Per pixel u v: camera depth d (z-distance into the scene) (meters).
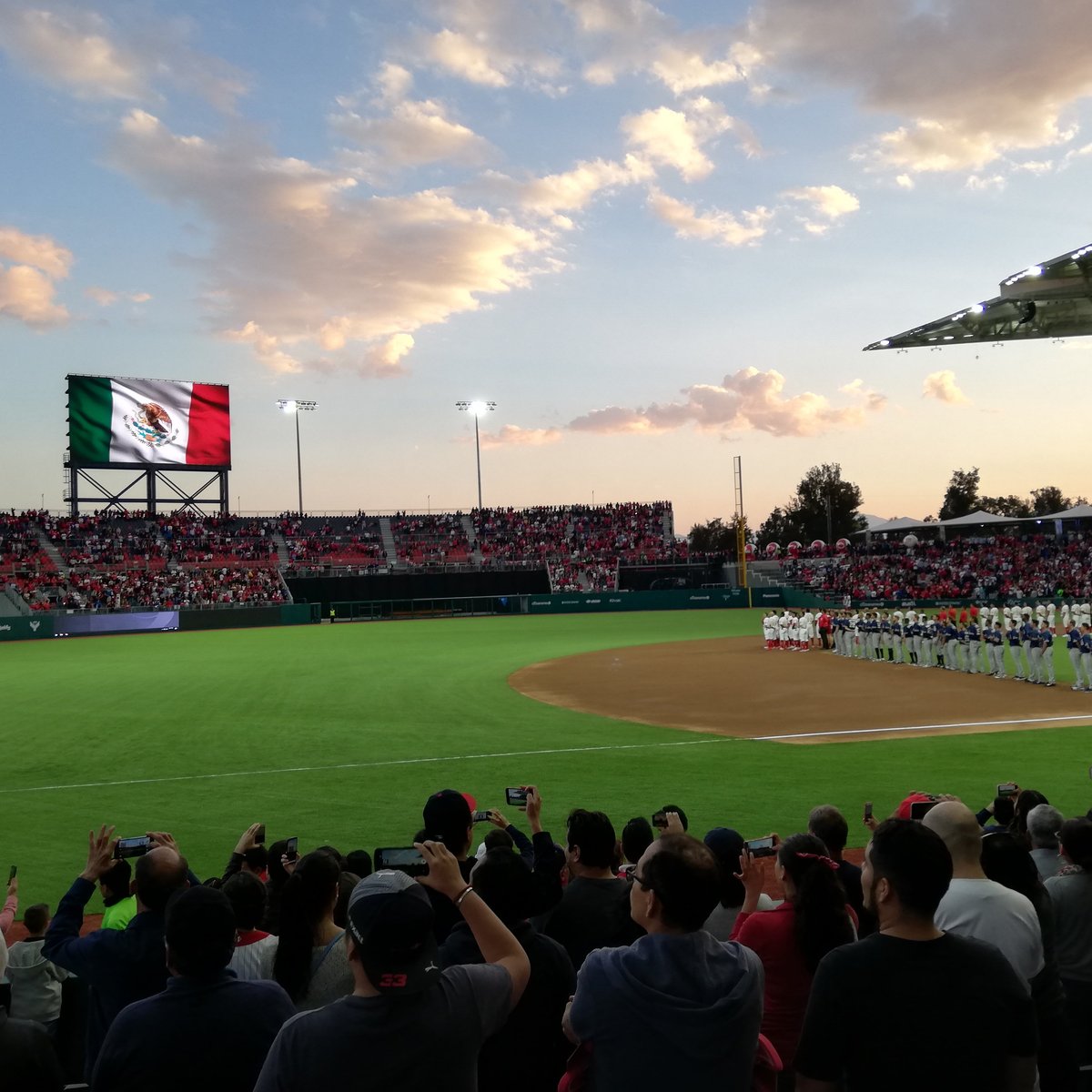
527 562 87.50
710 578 86.25
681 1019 3.30
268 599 75.06
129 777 17.28
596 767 17.59
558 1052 4.21
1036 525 108.44
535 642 48.47
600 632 54.84
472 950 4.27
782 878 4.90
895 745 19.27
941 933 3.39
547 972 4.18
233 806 15.09
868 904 3.55
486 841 6.45
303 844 12.96
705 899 3.47
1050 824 7.05
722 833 6.28
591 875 5.62
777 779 16.34
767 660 37.38
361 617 77.94
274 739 20.94
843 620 38.12
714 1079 3.30
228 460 83.62
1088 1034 5.62
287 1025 3.02
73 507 79.94
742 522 82.88
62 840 13.45
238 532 86.62
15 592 65.25
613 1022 3.35
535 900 4.27
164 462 80.69
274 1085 2.92
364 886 3.05
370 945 2.91
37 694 29.67
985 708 24.06
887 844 3.40
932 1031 3.14
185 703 27.06
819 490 131.75
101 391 78.06
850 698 26.41
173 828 13.91
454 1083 3.07
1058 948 5.66
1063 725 21.28
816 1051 3.25
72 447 77.06
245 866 7.25
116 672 36.31
